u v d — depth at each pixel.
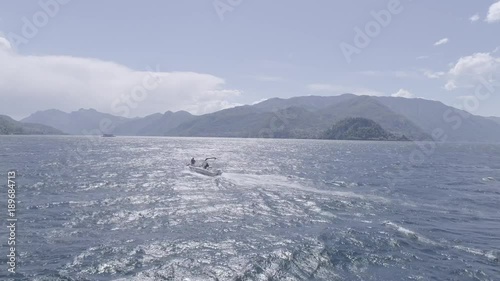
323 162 98.75
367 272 20.66
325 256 22.84
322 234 27.67
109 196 41.56
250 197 42.53
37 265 20.61
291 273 20.16
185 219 31.52
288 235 27.33
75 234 26.62
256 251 23.44
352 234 27.86
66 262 21.08
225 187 49.69
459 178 69.00
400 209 38.22
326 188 51.47
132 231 27.66
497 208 40.28
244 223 30.67
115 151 133.50
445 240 27.12
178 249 23.62
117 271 19.97
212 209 35.66
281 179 59.88
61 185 49.19
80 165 77.00
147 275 19.47
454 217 35.19
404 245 25.55
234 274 19.75
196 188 48.22
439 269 21.36
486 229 30.78
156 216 32.41
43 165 75.06
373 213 35.88
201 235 26.86
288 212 35.25
